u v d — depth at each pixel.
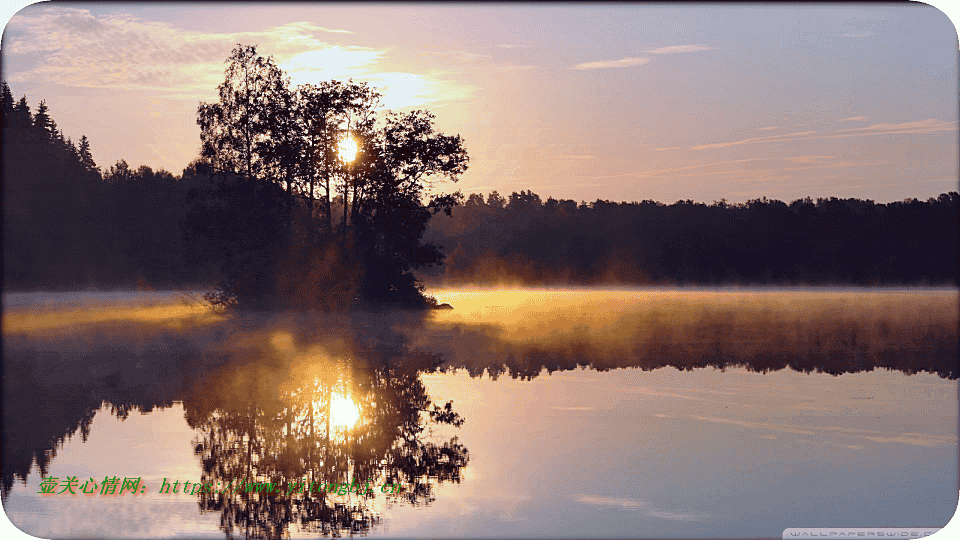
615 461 16.14
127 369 28.64
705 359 30.17
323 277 56.53
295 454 17.09
